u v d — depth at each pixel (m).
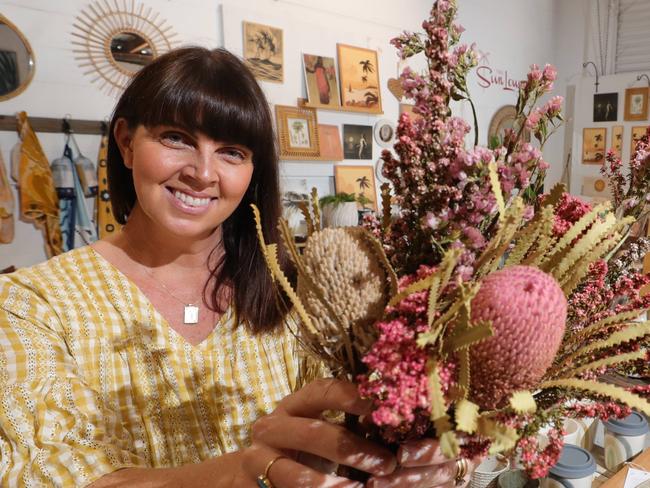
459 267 0.40
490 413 0.37
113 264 0.83
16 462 0.60
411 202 0.43
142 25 1.96
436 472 0.45
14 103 1.72
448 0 0.46
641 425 0.94
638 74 3.27
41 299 0.75
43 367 0.67
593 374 0.42
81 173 1.85
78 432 0.64
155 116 0.71
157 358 0.81
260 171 0.86
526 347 0.35
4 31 1.69
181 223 0.76
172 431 0.80
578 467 0.80
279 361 0.89
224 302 0.88
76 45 1.83
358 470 0.48
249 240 0.88
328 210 2.31
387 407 0.33
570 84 3.69
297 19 2.44
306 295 0.42
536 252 0.43
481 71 3.31
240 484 0.50
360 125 2.73
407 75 0.45
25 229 1.75
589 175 3.55
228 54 0.78
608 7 3.46
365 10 2.71
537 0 3.61
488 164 0.40
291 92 2.45
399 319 0.38
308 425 0.46
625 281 0.49
